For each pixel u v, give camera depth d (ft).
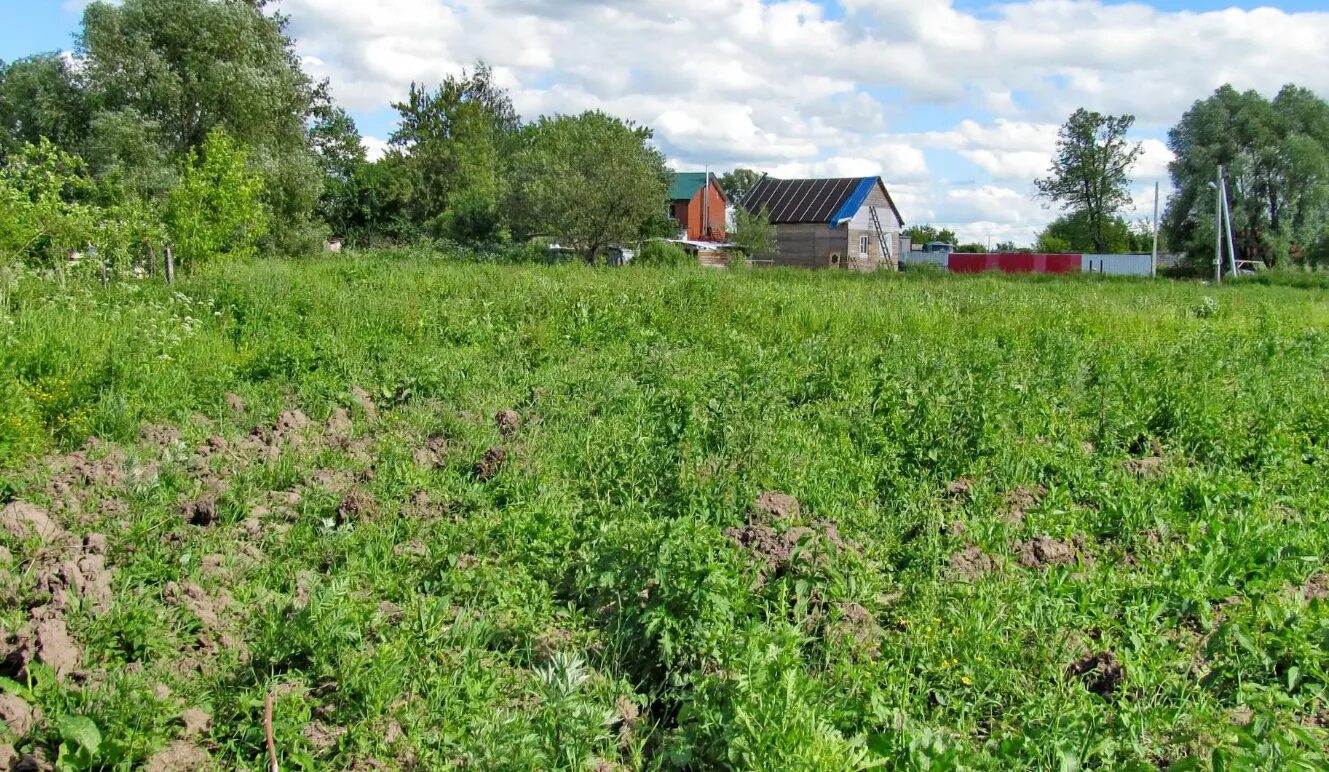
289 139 121.08
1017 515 24.03
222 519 21.47
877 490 25.72
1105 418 31.42
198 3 110.22
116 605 16.15
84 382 29.91
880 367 37.35
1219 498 24.16
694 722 14.49
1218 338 50.08
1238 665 16.22
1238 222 204.13
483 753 13.14
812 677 15.11
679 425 27.35
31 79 111.45
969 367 38.78
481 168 198.39
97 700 13.73
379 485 23.68
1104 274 155.02
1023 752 13.97
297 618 15.78
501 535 21.12
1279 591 18.92
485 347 43.06
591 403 32.99
